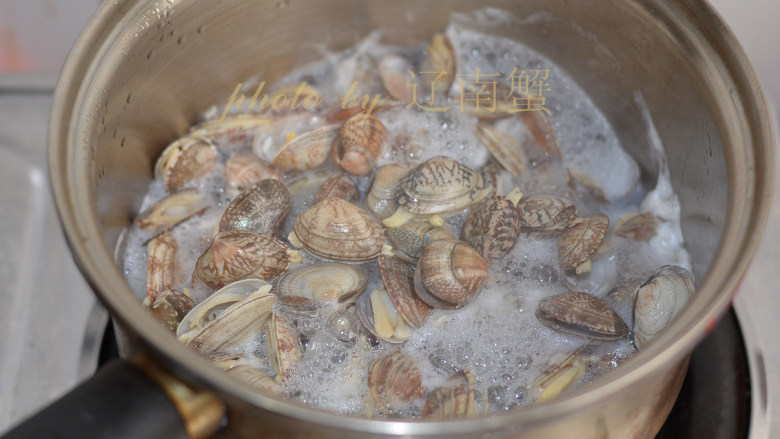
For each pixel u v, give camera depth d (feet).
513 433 0.90
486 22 1.42
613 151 1.43
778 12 1.64
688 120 1.24
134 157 1.28
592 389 0.91
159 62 1.24
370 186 1.34
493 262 1.26
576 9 1.31
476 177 1.32
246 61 1.37
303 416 0.89
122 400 0.92
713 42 1.17
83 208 1.03
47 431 0.90
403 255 1.26
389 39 1.45
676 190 1.32
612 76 1.36
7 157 1.53
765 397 1.25
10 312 1.39
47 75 1.61
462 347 1.21
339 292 1.21
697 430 1.23
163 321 1.20
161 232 1.31
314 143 1.36
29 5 1.77
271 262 1.24
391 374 1.16
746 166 1.09
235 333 1.18
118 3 1.15
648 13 1.22
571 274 1.28
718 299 0.96
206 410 0.94
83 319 1.39
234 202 1.29
